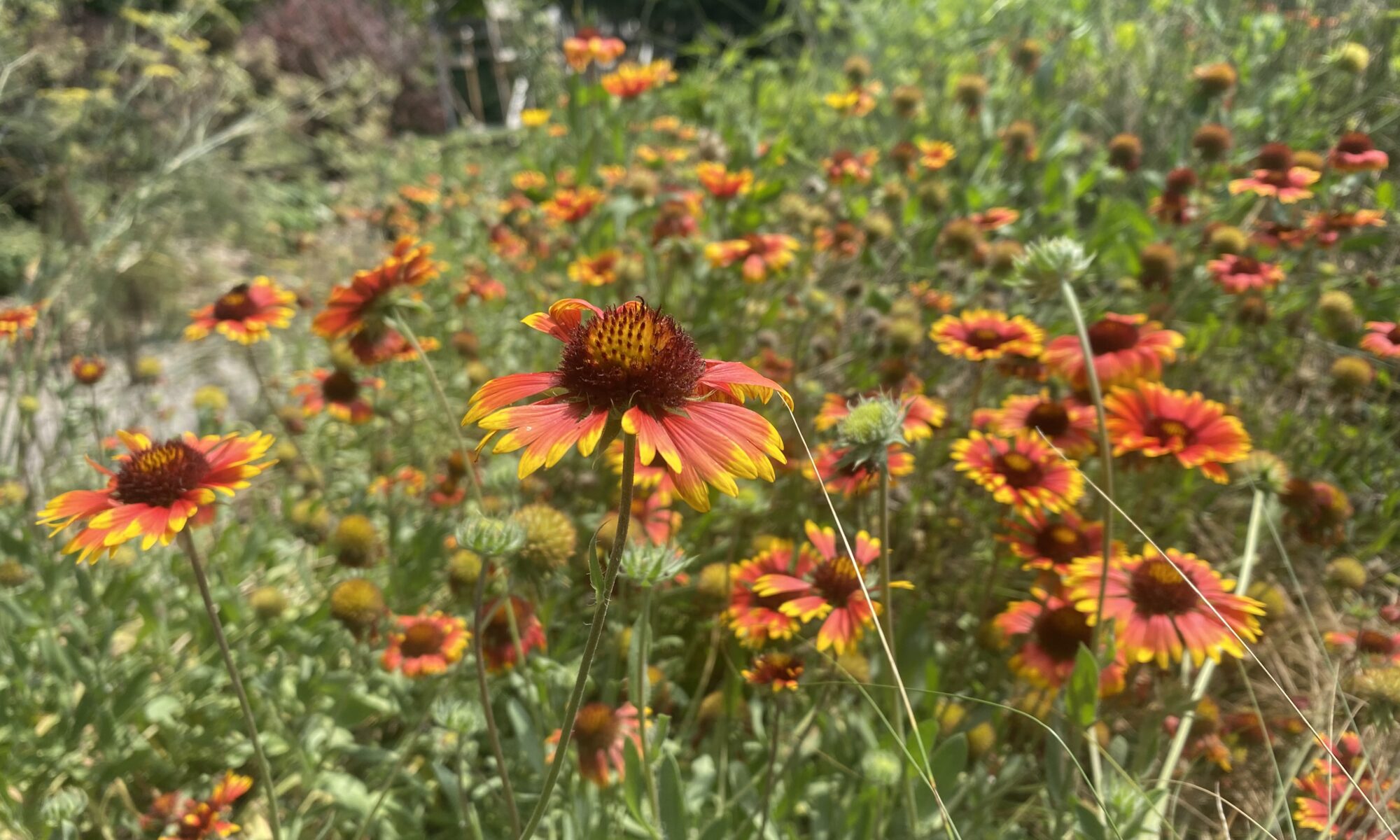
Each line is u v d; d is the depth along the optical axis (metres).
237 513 0.65
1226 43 0.87
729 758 0.44
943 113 1.01
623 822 0.36
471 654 0.43
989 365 0.58
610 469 0.56
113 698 0.47
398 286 0.40
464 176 1.30
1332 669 0.38
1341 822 0.35
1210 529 0.56
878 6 1.19
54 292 0.93
